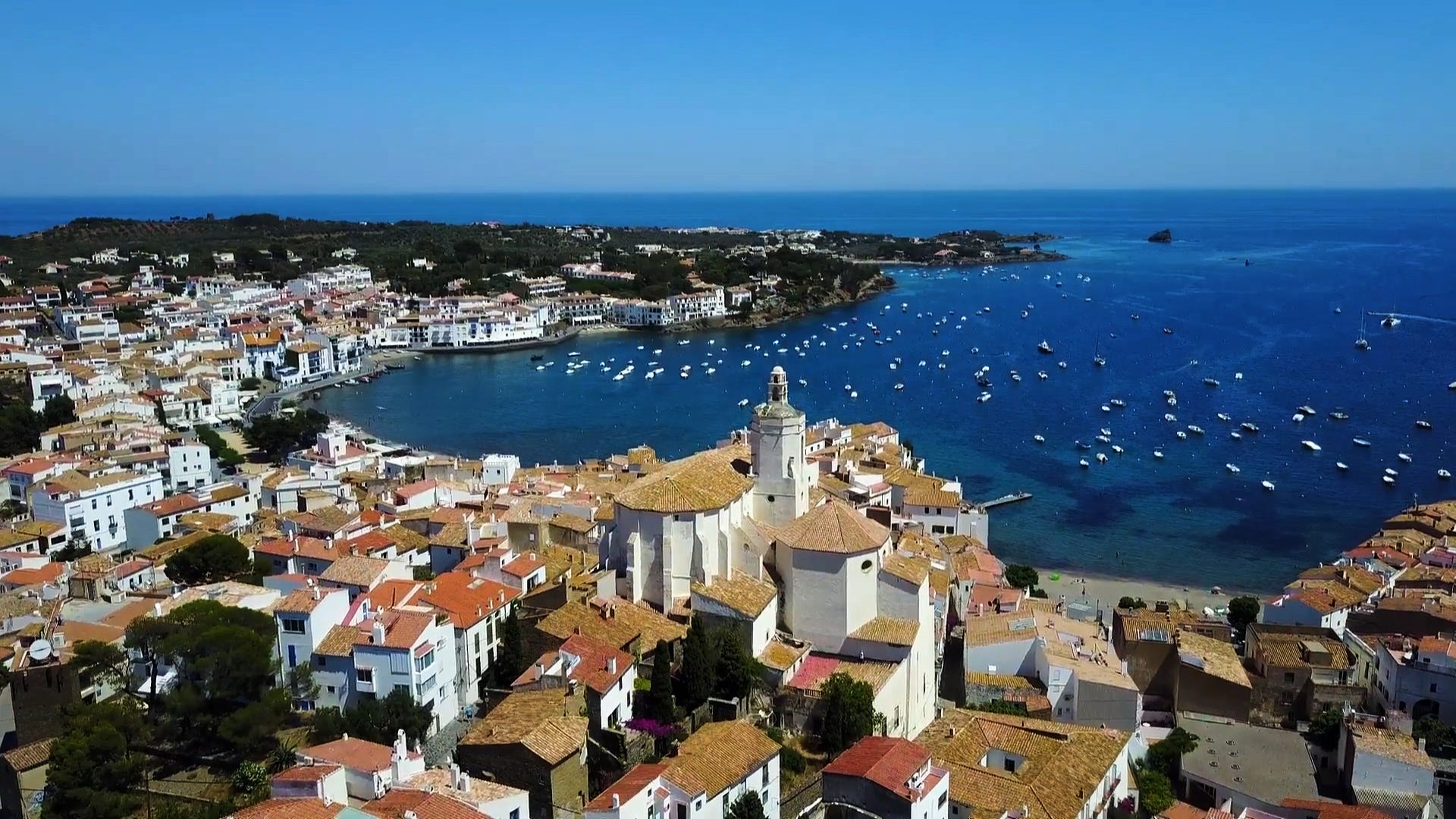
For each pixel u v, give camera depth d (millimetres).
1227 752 105000
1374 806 96562
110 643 105438
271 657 102375
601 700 92688
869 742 89750
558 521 147625
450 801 72562
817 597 111188
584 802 83625
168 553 149375
